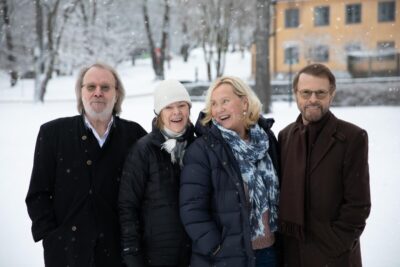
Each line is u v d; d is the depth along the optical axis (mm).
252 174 2836
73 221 2895
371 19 34406
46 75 24203
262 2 17594
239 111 2947
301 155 2873
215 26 28469
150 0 37469
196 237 2727
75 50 30172
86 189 2920
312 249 2818
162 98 2916
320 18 35500
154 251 2836
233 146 2848
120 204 2871
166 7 34594
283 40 36250
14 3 28016
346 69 34062
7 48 28531
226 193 2756
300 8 35594
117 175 3031
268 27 17453
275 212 2945
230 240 2729
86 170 2939
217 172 2779
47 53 24797
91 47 30578
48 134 2986
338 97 21375
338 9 34938
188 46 43594
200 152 2824
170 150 2875
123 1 35375
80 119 3049
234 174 2773
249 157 2863
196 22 32219
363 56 33406
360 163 2740
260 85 17078
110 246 2965
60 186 2934
